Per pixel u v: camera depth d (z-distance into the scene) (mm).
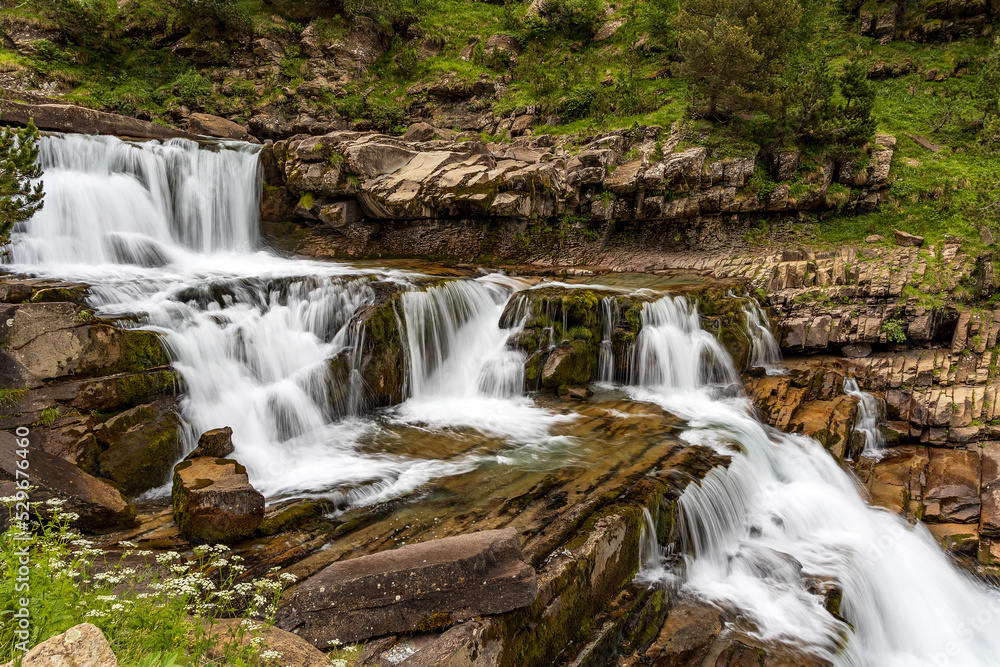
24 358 7820
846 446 11906
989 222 16891
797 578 7949
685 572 7648
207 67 28500
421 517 7387
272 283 12234
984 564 9875
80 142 15789
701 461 9164
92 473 7793
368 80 29453
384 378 11703
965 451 12430
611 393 12859
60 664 3061
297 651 4504
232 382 10180
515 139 24391
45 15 26781
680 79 24266
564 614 6102
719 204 18500
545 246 19531
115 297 10445
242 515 6703
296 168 19156
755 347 14539
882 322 14930
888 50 25047
